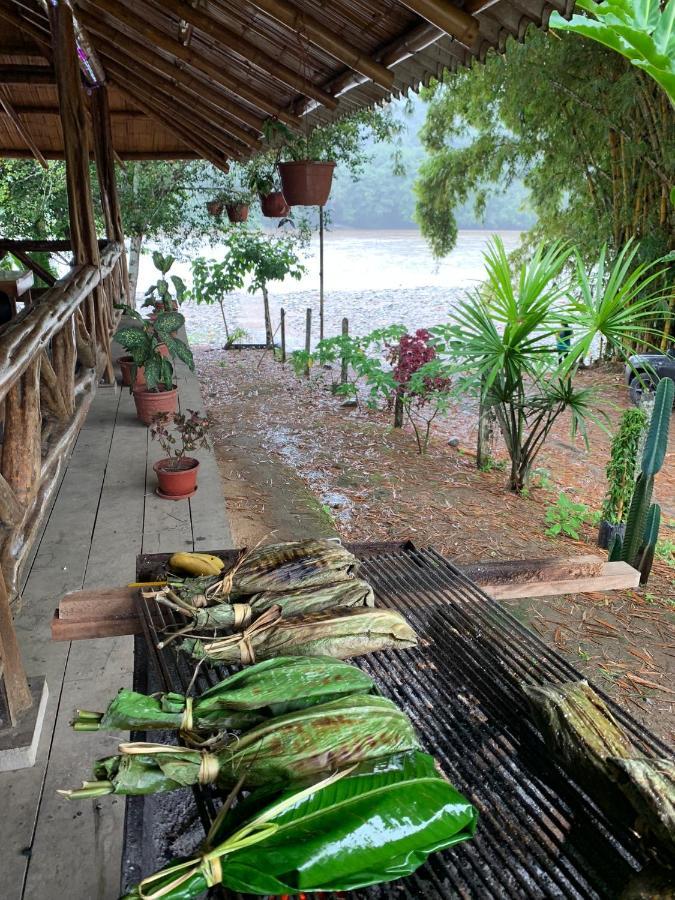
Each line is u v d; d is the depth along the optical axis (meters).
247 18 3.44
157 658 1.32
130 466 4.21
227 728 1.09
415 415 7.72
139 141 8.87
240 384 8.92
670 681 3.40
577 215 10.04
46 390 3.22
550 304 4.71
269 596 1.38
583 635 3.78
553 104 8.48
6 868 1.71
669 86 2.35
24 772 1.98
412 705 1.25
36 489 2.59
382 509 5.09
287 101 5.12
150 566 1.75
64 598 1.63
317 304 16.23
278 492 5.20
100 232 10.90
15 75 6.73
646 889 0.87
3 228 10.45
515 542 4.67
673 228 8.30
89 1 4.25
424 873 0.95
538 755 1.14
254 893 0.86
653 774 0.95
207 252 23.70
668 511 5.59
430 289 18.55
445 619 1.52
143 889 0.85
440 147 11.34
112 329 6.45
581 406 5.05
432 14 1.97
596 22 2.29
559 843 0.98
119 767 1.00
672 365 7.66
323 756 1.02
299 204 5.31
